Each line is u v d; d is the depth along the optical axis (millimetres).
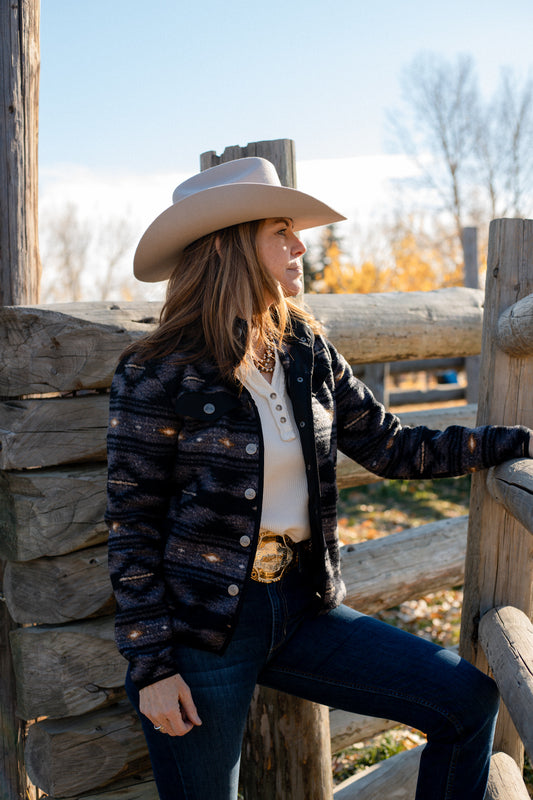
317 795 2275
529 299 1804
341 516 6789
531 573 2133
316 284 30453
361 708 1573
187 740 1473
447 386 9750
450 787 1489
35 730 2213
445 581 3080
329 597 1602
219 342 1503
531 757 1419
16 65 2482
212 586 1459
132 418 1455
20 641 2119
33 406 2037
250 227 1589
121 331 2111
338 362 1758
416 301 3547
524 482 1642
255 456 1467
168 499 1511
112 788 2273
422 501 7242
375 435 1775
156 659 1397
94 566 2152
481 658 2156
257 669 1537
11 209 2512
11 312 2059
